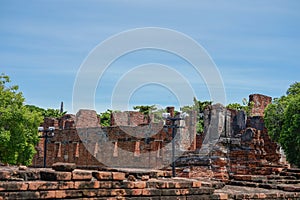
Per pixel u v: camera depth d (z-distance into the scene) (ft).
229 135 86.38
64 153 160.25
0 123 125.70
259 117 96.78
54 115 253.03
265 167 72.49
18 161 133.08
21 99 129.59
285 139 123.65
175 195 35.01
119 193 32.24
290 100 129.59
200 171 72.43
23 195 28.19
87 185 30.86
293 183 55.01
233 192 44.39
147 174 37.17
